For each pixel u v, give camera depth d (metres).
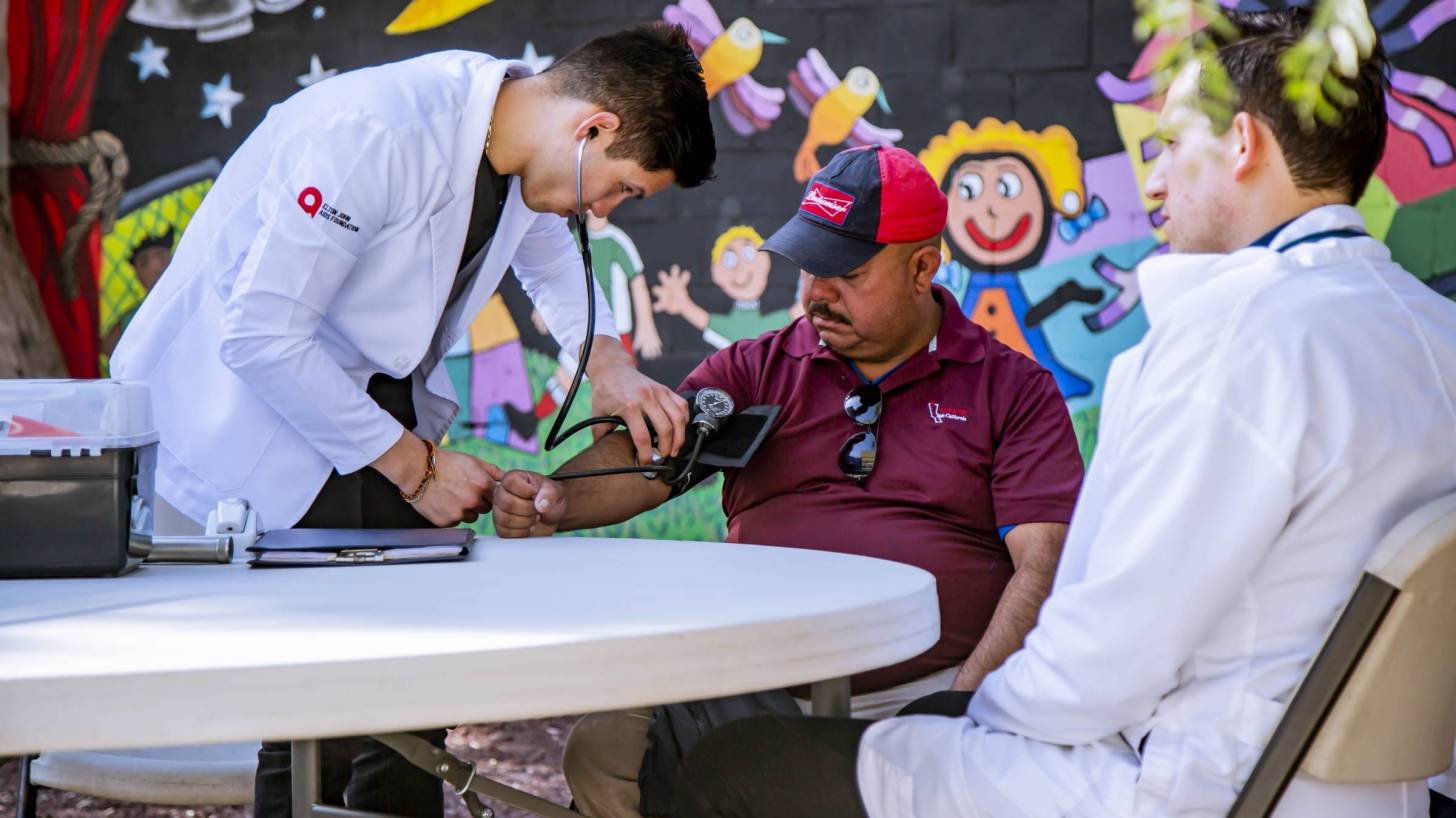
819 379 2.29
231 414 2.07
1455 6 4.57
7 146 4.97
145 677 0.97
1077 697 1.20
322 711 1.00
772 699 1.84
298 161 1.92
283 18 5.09
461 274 2.27
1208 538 1.15
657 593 1.35
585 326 2.52
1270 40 1.31
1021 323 4.90
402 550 1.66
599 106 2.04
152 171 5.13
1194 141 1.36
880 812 1.32
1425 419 1.18
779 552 1.75
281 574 1.52
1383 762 1.14
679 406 2.21
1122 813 1.18
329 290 1.95
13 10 5.08
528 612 1.22
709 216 5.02
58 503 1.48
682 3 4.98
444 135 2.02
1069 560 1.32
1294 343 1.17
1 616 1.22
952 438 2.21
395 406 2.22
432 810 2.12
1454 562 1.08
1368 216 4.68
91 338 5.15
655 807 1.83
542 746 3.86
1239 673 1.18
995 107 4.88
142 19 5.11
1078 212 4.85
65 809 3.33
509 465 5.11
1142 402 1.21
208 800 1.98
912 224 2.15
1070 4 4.81
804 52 4.94
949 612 2.16
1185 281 1.31
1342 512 1.16
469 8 5.05
